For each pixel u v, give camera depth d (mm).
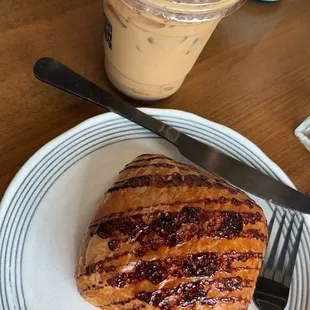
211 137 264
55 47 288
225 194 209
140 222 195
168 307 188
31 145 252
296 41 339
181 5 204
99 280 194
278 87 312
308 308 228
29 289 209
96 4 310
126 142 255
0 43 281
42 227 223
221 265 192
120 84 272
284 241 244
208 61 310
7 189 219
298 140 293
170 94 281
